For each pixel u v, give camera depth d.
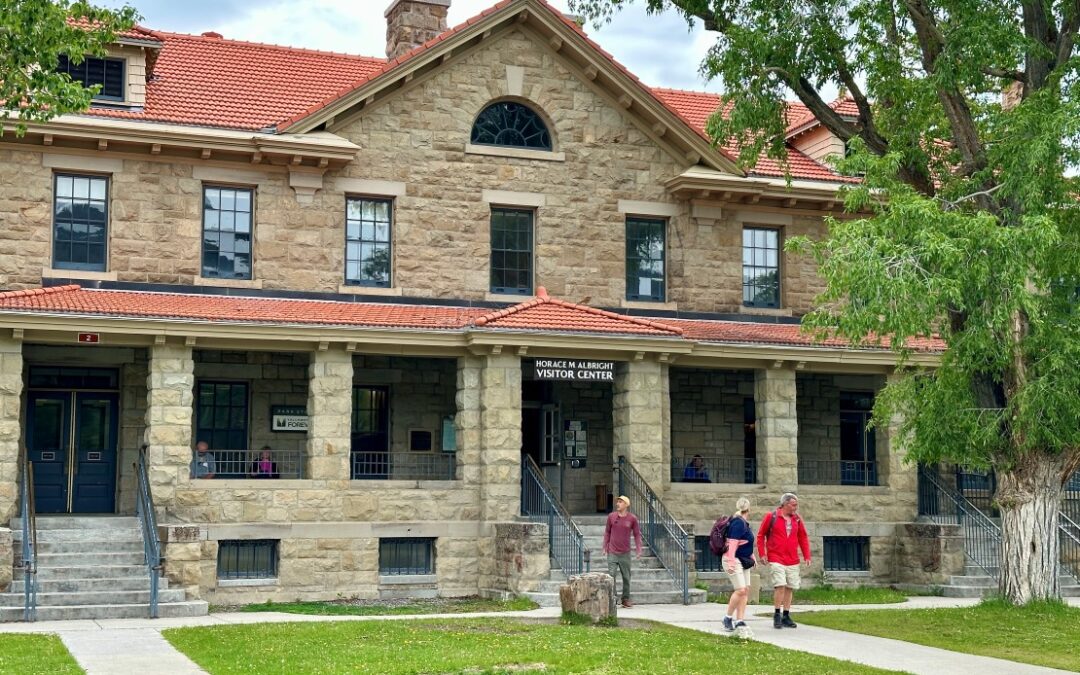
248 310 25.12
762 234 30.89
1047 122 20.45
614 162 29.39
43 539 23.05
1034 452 22.70
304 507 25.11
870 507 29.12
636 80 29.16
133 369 26.22
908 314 19.97
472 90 28.44
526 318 26.23
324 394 25.34
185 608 21.56
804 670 15.55
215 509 24.52
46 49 18.42
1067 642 18.73
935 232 20.22
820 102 25.22
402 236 27.78
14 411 23.06
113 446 26.45
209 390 27.06
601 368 26.88
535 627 19.27
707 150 29.62
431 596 25.81
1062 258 21.25
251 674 14.72
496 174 28.52
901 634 19.47
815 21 23.83
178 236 26.36
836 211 31.06
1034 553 22.66
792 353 28.09
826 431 31.33
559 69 29.11
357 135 27.58
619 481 27.00
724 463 30.36
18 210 25.36
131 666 15.38
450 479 27.12
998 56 22.25
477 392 26.39
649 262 29.78
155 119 26.08
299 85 29.73
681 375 30.34
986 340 20.77
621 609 22.72
